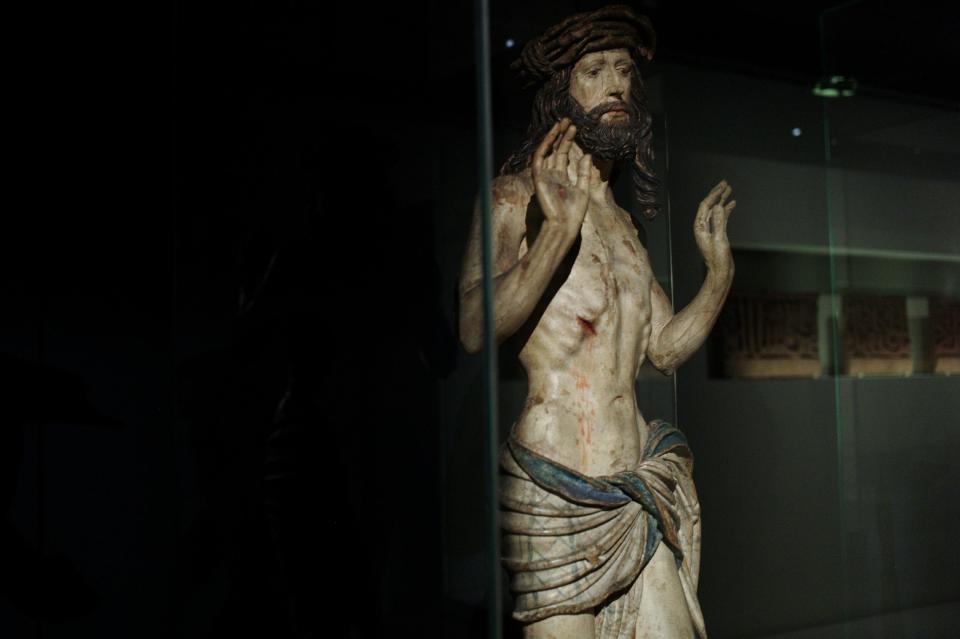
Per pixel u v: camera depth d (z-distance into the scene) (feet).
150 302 6.92
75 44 6.85
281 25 6.91
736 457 9.74
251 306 6.82
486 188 6.32
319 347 6.72
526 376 7.80
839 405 10.19
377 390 6.64
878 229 10.13
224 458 6.77
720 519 9.64
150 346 6.89
